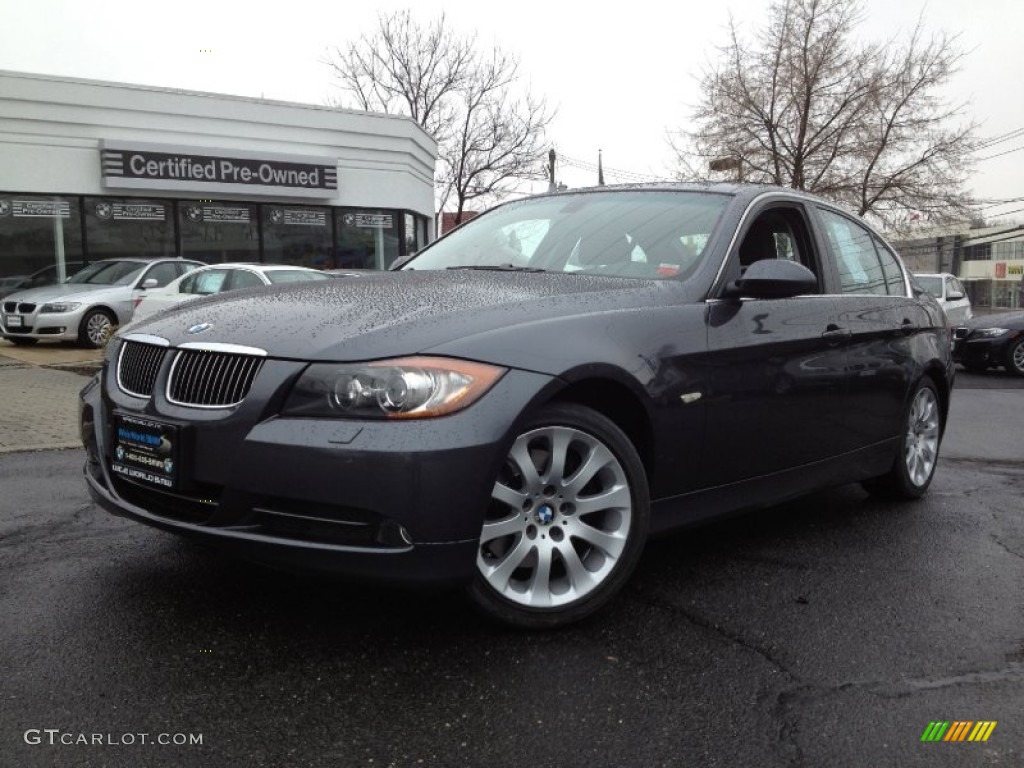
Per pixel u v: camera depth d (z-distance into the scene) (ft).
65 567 11.59
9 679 8.46
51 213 52.49
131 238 55.52
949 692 8.84
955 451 22.74
